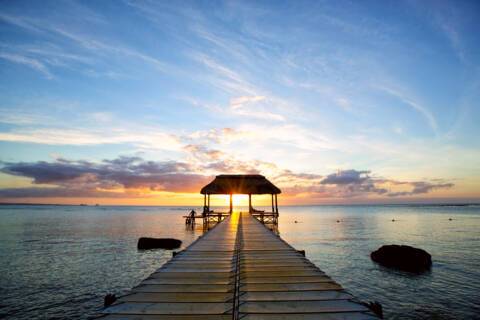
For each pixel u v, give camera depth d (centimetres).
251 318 323
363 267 1573
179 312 343
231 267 600
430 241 2523
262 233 1261
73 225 4284
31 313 929
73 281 1283
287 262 654
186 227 3881
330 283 474
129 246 2230
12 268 1520
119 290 1162
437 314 925
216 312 344
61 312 938
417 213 9219
